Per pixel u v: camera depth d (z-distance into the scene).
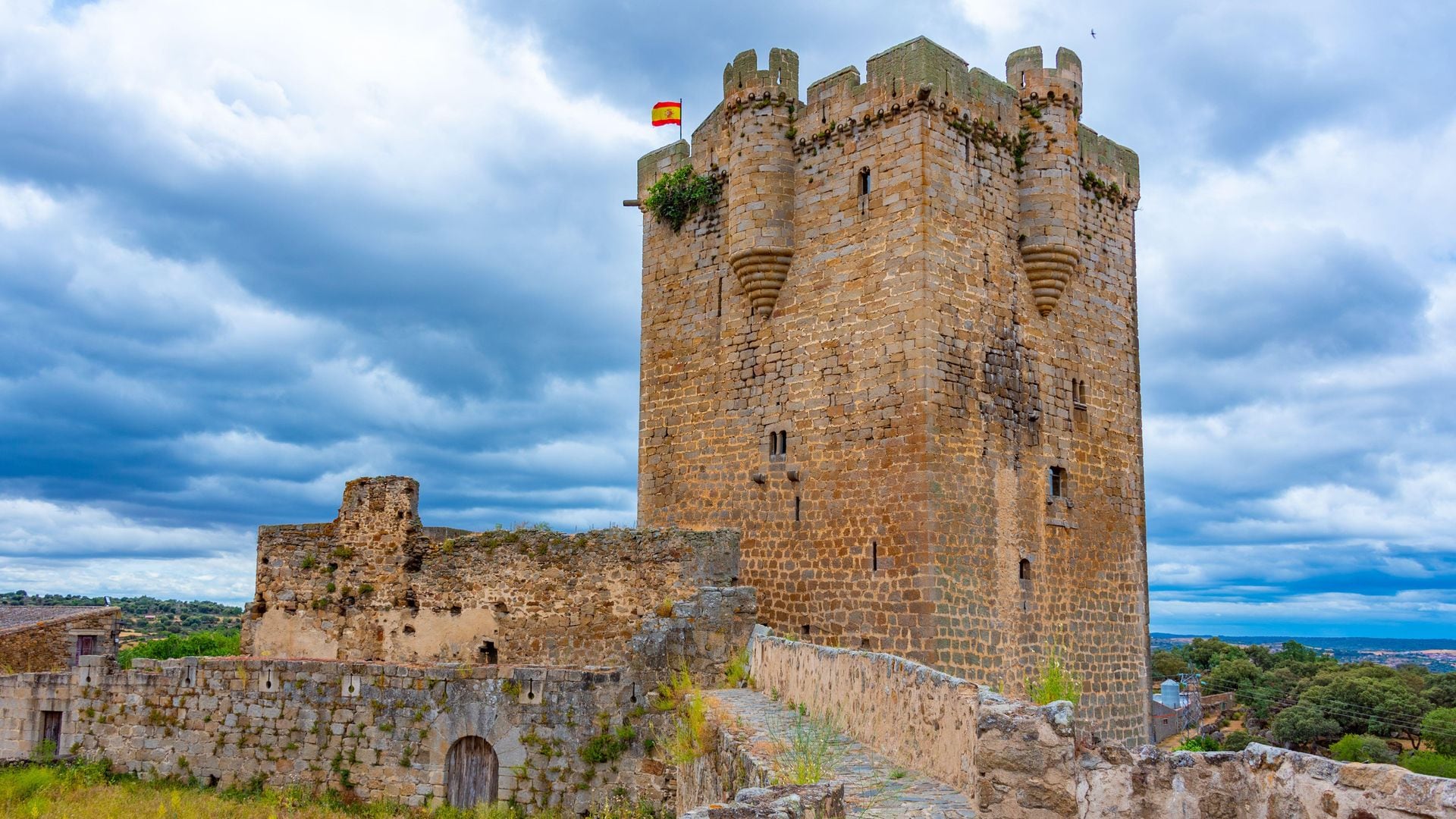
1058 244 31.20
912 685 13.13
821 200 31.09
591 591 27.16
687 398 34.00
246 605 31.95
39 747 28.67
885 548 28.25
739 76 32.44
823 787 10.35
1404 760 52.41
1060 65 32.09
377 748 25.17
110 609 43.16
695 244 34.53
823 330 30.47
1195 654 111.75
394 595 29.89
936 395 28.17
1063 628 30.88
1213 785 9.62
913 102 29.14
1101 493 32.97
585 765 23.23
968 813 10.64
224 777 26.73
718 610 24.22
